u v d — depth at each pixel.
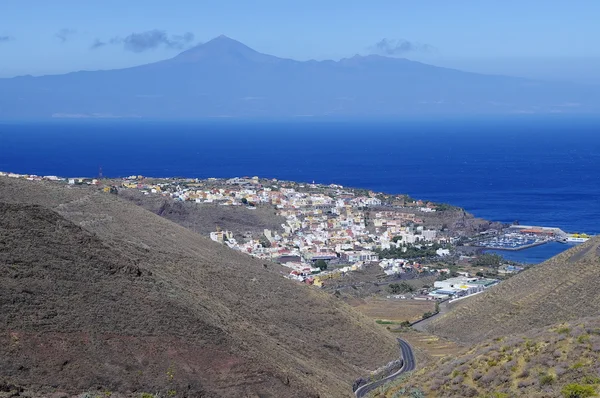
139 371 61.50
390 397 62.22
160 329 66.88
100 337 62.69
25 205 78.75
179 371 63.41
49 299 64.62
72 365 58.84
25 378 55.62
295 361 81.12
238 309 92.75
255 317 93.31
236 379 65.94
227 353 68.25
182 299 75.44
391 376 93.88
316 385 75.06
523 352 58.69
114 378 59.56
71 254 73.19
